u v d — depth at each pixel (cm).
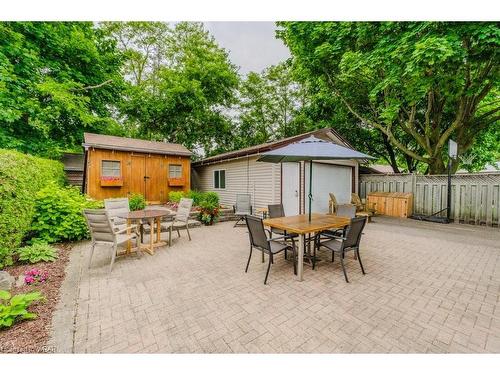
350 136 1334
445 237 647
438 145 952
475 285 352
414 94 759
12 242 391
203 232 726
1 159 378
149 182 1050
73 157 1280
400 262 453
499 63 694
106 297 319
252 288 347
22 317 261
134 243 585
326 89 1113
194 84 1569
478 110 1066
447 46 542
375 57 713
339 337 238
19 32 867
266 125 2106
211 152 1978
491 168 1753
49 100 992
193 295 326
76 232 555
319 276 390
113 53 1303
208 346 228
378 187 1137
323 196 965
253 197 980
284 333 245
